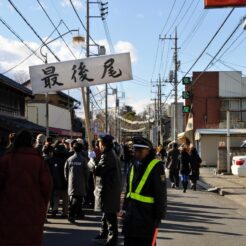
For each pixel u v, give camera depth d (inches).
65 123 2098.9
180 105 2736.2
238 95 2188.7
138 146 259.6
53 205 538.9
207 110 2193.7
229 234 462.9
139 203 255.1
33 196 245.9
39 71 587.5
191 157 877.2
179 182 1064.2
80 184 505.4
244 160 1133.7
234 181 1085.1
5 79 1087.0
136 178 259.3
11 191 243.8
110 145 394.0
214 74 2196.1
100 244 401.7
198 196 807.1
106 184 387.2
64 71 585.6
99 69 584.1
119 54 583.5
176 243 414.0
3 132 1027.3
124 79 584.1
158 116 3420.3
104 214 406.0
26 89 1291.8
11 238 237.6
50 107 1817.2
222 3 542.9
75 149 511.5
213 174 1346.0
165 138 3545.8
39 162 253.3
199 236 448.8
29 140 257.3
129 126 5019.7
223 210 637.9
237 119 2185.0
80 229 470.6
